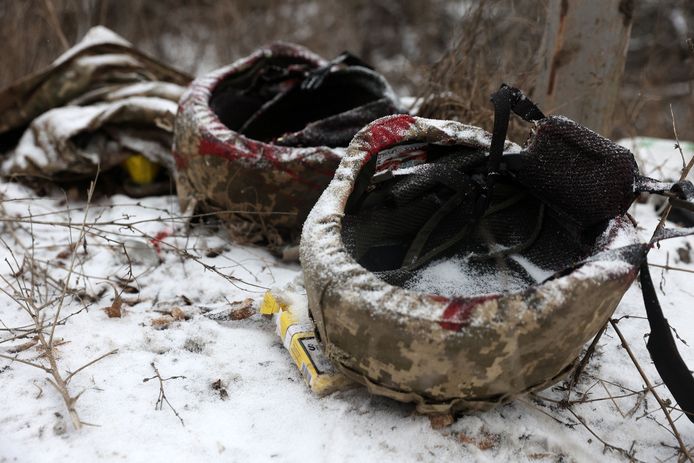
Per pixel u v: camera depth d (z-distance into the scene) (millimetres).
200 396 1965
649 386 1862
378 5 8258
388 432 1817
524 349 1626
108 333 2221
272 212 2578
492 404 1769
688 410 1808
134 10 6621
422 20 7840
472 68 3451
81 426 1830
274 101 2998
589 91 2943
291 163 2447
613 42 2869
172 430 1837
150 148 3113
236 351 2152
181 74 3684
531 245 2160
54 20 4793
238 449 1776
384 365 1684
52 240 2814
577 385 2049
